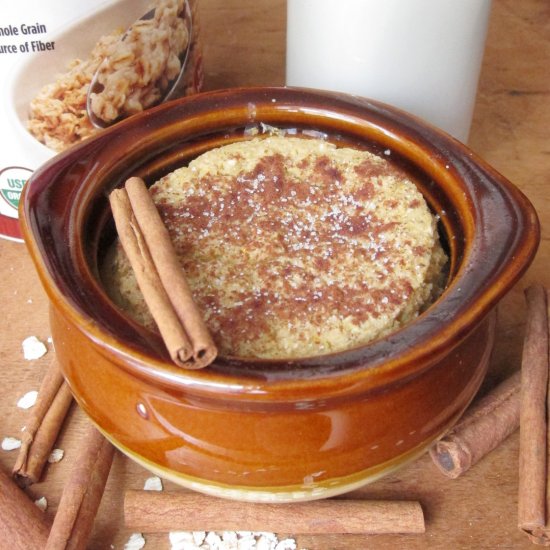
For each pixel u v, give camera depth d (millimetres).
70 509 293
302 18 380
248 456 276
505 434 321
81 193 306
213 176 326
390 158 332
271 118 338
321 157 331
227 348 284
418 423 284
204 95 334
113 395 283
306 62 390
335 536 305
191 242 309
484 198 304
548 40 500
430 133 326
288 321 288
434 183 322
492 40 499
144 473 317
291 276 299
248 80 462
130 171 327
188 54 375
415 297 297
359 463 283
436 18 363
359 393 262
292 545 302
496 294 274
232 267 302
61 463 322
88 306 273
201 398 264
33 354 350
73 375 294
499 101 461
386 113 333
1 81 342
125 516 300
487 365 311
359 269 301
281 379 257
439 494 314
